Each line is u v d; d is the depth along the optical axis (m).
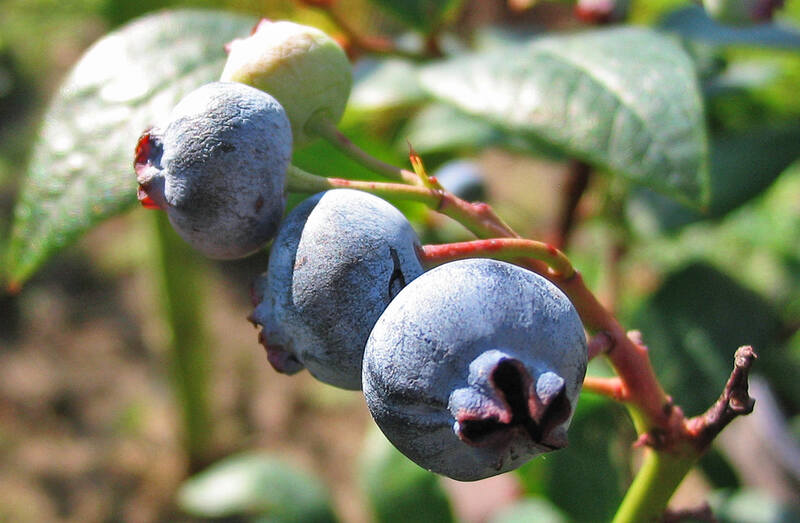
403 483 0.21
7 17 0.58
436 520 0.21
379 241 0.12
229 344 0.53
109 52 0.17
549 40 0.17
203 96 0.12
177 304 0.41
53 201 0.16
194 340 0.44
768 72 0.23
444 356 0.11
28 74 0.65
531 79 0.16
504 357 0.11
